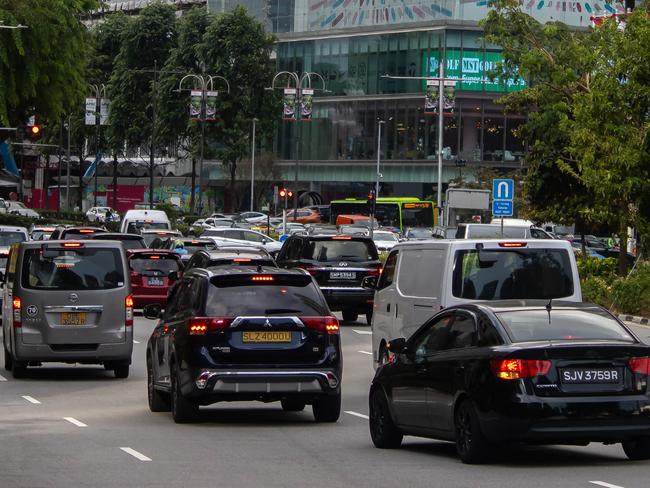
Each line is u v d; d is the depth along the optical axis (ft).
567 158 335.06
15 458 88.07
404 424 92.53
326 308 108.68
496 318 84.99
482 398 81.76
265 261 169.37
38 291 144.36
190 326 106.32
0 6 320.70
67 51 330.34
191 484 76.38
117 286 146.10
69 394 133.28
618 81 267.59
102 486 75.41
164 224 353.51
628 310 255.91
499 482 76.64
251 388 105.60
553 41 334.24
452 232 357.41
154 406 118.83
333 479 78.59
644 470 81.82
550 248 121.29
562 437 79.97
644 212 259.39
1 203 562.25
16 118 346.95
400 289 133.49
